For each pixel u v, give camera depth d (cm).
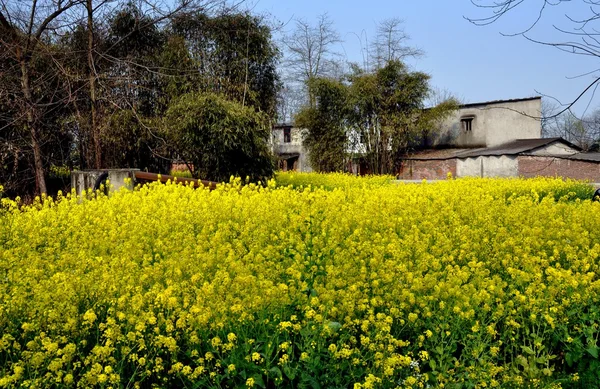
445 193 1282
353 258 627
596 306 534
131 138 1902
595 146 1220
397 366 414
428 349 457
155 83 2117
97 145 1608
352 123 3900
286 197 1083
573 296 527
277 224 824
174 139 1958
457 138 3981
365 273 554
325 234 758
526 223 884
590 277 546
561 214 993
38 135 1470
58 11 1449
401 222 858
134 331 431
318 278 563
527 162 3186
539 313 514
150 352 405
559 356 516
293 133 4366
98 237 721
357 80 3891
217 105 1944
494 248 702
